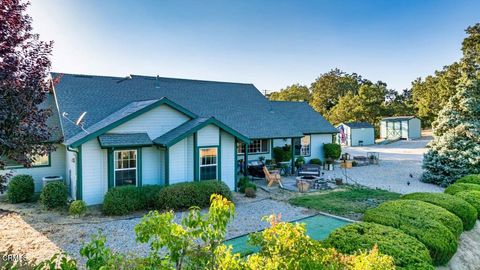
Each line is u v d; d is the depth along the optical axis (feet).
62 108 51.03
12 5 20.84
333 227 34.04
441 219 27.04
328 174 68.74
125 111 48.80
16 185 42.24
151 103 46.73
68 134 44.78
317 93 222.48
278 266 12.12
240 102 75.56
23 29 21.59
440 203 31.99
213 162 48.42
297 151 77.61
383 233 21.52
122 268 10.75
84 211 36.94
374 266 14.08
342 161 81.00
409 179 63.26
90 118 50.49
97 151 41.50
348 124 144.87
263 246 13.19
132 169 43.39
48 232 31.17
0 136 19.07
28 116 21.08
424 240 22.40
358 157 85.71
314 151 80.59
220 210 12.32
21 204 41.98
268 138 64.49
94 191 41.42
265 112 75.05
